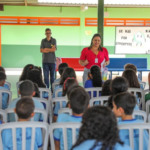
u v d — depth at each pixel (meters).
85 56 4.69
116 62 8.59
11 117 2.66
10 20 12.85
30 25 12.99
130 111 1.86
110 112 1.23
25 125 1.86
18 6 12.78
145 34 13.35
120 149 1.20
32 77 3.85
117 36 13.32
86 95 1.94
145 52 13.38
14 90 7.41
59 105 3.09
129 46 13.38
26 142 1.94
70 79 3.11
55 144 2.08
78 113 1.94
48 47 6.37
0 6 12.45
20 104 1.90
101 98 2.85
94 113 1.21
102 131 1.18
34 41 13.10
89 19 13.20
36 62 13.21
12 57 13.09
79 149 1.19
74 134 1.86
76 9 13.09
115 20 13.25
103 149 1.16
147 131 2.20
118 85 2.61
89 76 3.86
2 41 12.95
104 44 13.38
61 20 13.10
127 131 1.88
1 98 3.21
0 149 1.89
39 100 2.91
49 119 3.27
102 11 6.43
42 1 11.03
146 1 10.83
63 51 13.32
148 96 3.18
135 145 1.88
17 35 12.99
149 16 13.30
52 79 6.51
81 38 13.27
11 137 1.92
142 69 7.83
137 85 3.44
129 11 13.22
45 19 13.02
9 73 12.12
